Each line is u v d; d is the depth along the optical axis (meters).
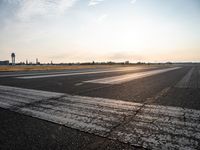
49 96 5.58
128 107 4.16
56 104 4.48
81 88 7.43
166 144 2.22
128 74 17.38
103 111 3.81
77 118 3.31
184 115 3.49
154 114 3.58
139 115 3.51
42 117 3.36
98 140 2.34
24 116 3.43
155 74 17.31
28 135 2.50
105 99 5.11
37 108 4.07
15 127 2.81
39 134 2.53
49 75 15.74
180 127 2.82
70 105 4.36
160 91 6.63
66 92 6.37
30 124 2.96
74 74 17.34
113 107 4.16
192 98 5.25
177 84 8.83
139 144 2.22
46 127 2.82
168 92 6.39
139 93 6.19
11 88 7.38
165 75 15.72
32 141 2.30
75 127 2.82
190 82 9.75
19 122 3.07
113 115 3.51
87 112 3.73
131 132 2.62
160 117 3.37
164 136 2.47
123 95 5.76
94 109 3.99
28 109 3.98
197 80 10.88
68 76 14.49
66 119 3.24
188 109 3.95
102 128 2.78
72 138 2.40
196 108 4.04
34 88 7.40
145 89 7.16
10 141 2.30
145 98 5.28
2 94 5.93
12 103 4.59
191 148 2.12
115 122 3.08
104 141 2.31
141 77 13.52
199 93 6.15
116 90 6.86
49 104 4.48
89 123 3.02
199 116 3.42
